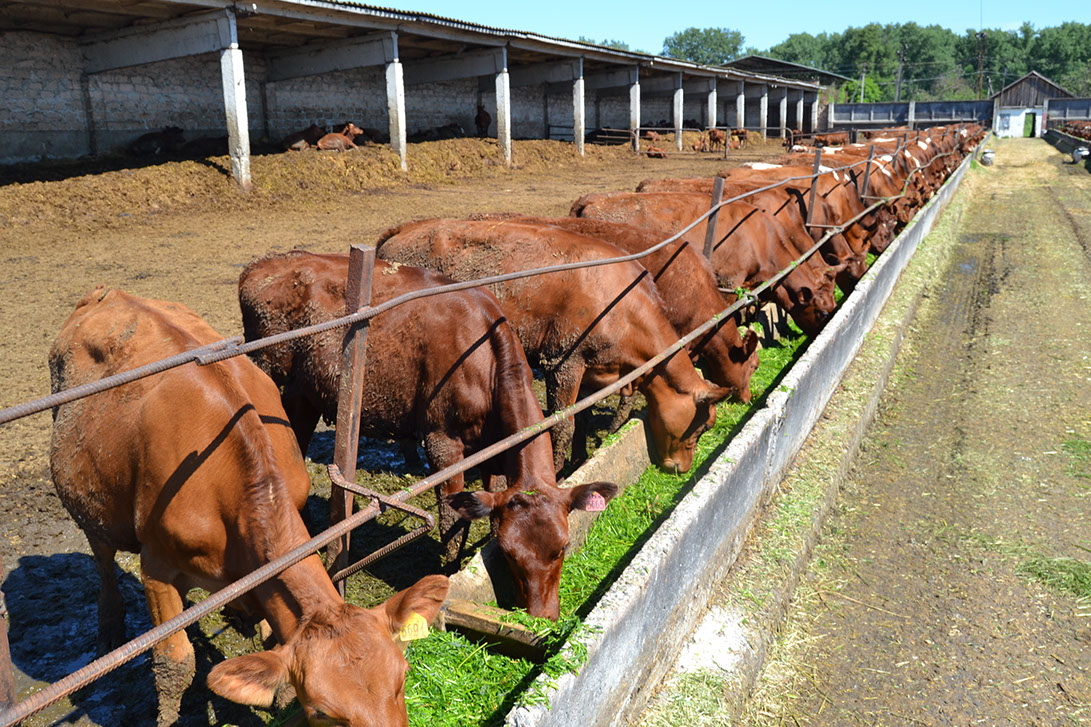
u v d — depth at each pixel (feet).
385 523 17.51
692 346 22.02
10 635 13.37
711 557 14.42
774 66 205.46
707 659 13.15
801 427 20.36
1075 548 17.39
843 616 15.19
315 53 75.20
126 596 14.74
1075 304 37.45
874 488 20.22
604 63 112.88
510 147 83.97
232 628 13.93
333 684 7.84
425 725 10.07
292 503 10.25
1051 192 81.51
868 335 29.71
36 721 11.64
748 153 123.75
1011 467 21.26
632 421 19.17
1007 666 13.93
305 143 70.74
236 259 39.42
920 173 57.41
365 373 15.75
